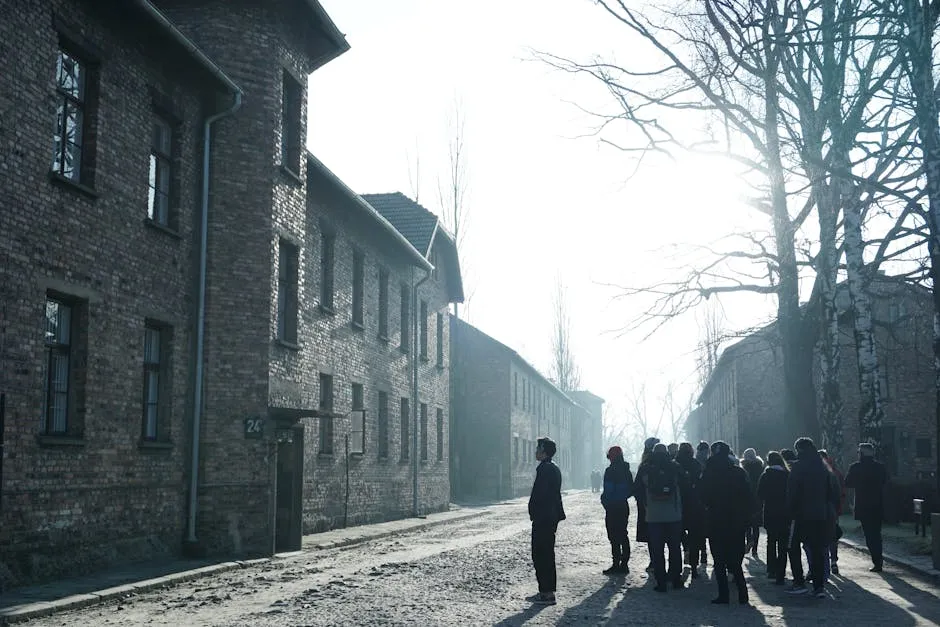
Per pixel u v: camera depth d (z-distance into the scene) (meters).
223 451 17.38
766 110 20.50
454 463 52.00
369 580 13.85
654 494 13.15
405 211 37.16
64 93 14.04
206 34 18.34
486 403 54.88
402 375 32.84
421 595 12.18
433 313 38.12
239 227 18.03
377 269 30.17
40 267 13.05
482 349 55.16
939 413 16.17
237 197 18.08
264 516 17.58
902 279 21.67
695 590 13.27
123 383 15.12
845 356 45.62
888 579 14.66
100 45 14.62
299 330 20.22
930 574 14.52
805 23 18.59
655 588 13.09
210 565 15.38
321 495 24.08
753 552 18.66
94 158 14.45
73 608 10.98
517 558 17.59
